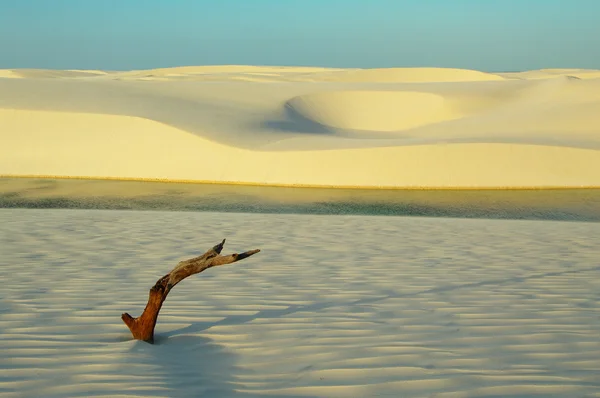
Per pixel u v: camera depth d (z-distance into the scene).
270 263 5.39
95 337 3.26
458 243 6.63
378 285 4.54
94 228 7.44
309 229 7.64
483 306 3.91
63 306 3.87
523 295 4.21
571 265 5.37
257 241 6.66
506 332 3.35
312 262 5.45
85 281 4.60
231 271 5.04
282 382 2.66
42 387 2.55
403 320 3.58
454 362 2.88
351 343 3.16
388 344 3.14
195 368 2.84
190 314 3.74
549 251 6.14
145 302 4.01
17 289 4.31
